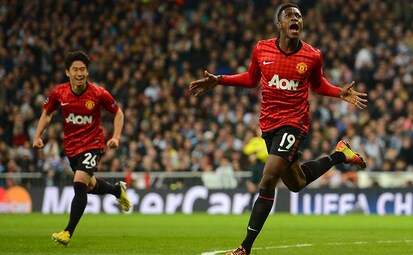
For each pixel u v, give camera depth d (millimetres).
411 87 30547
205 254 11430
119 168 28312
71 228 12375
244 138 28578
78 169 12836
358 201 25922
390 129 28391
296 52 10664
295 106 10672
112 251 11938
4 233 15953
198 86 11258
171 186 27375
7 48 36125
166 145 28938
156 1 36469
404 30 33656
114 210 27219
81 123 13031
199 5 38500
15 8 37094
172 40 35031
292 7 10648
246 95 31656
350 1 34312
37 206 27703
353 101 10922
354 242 13883
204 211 26922
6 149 30250
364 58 31406
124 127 30828
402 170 26312
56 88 13102
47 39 35969
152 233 16328
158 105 31484
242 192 26594
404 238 14938
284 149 10422
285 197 26609
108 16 36500
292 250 12234
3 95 33969
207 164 27578
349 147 12039
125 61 34469
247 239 10273
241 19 35438
